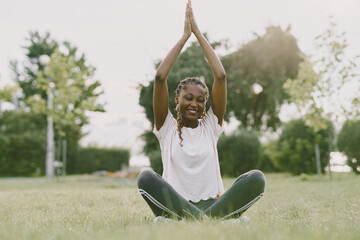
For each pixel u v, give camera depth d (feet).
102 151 106.63
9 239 6.94
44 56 60.49
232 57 80.59
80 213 12.61
